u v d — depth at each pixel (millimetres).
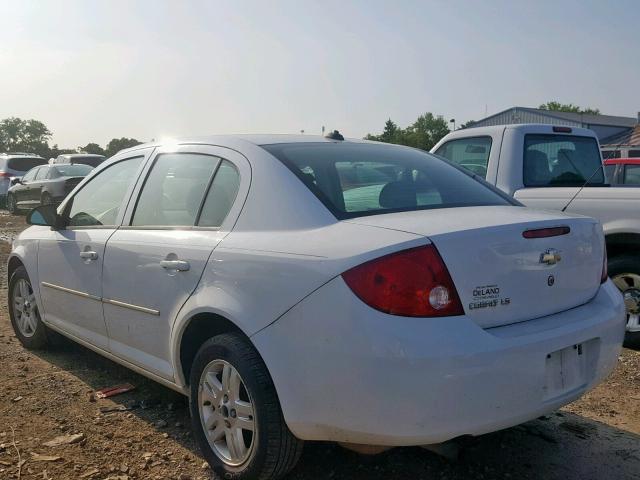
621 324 3146
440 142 6988
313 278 2639
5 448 3410
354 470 3213
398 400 2428
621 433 3670
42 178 18906
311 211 2941
